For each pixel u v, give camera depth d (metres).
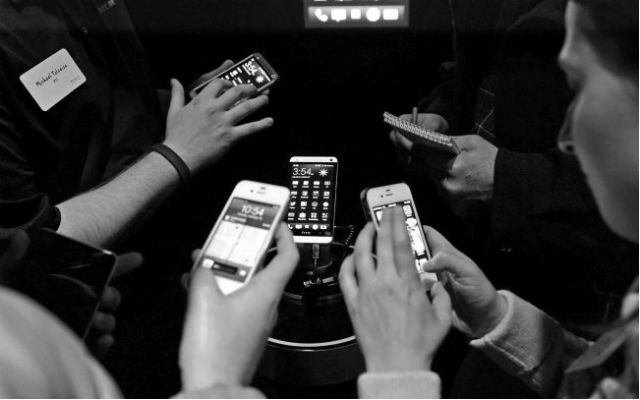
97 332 0.98
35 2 1.30
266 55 2.07
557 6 1.11
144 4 2.10
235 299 0.78
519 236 1.17
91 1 1.38
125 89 1.51
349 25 1.77
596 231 1.09
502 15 1.24
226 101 1.36
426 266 0.96
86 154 1.42
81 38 1.38
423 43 1.99
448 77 1.63
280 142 1.90
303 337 1.17
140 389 1.53
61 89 1.32
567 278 1.17
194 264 0.92
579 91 0.63
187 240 1.73
